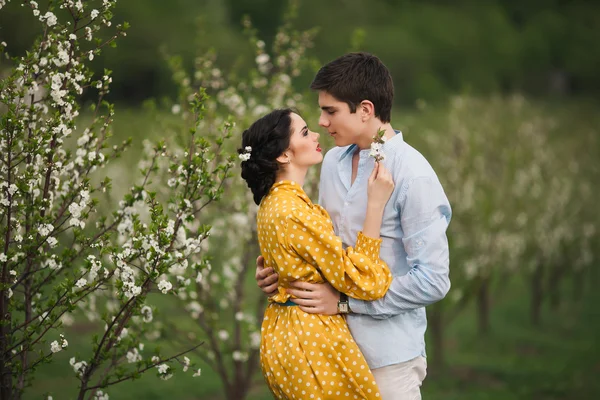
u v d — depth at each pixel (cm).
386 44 3553
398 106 3447
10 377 398
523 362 1041
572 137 1451
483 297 1156
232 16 3481
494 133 1216
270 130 367
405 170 362
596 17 4075
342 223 382
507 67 3825
